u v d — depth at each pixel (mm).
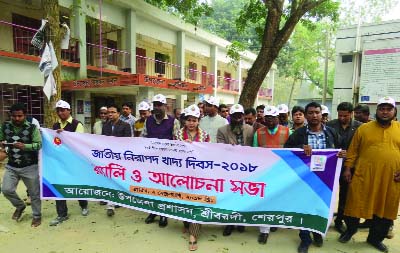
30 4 12586
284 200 3793
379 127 3727
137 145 4215
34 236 4121
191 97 16234
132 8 14750
